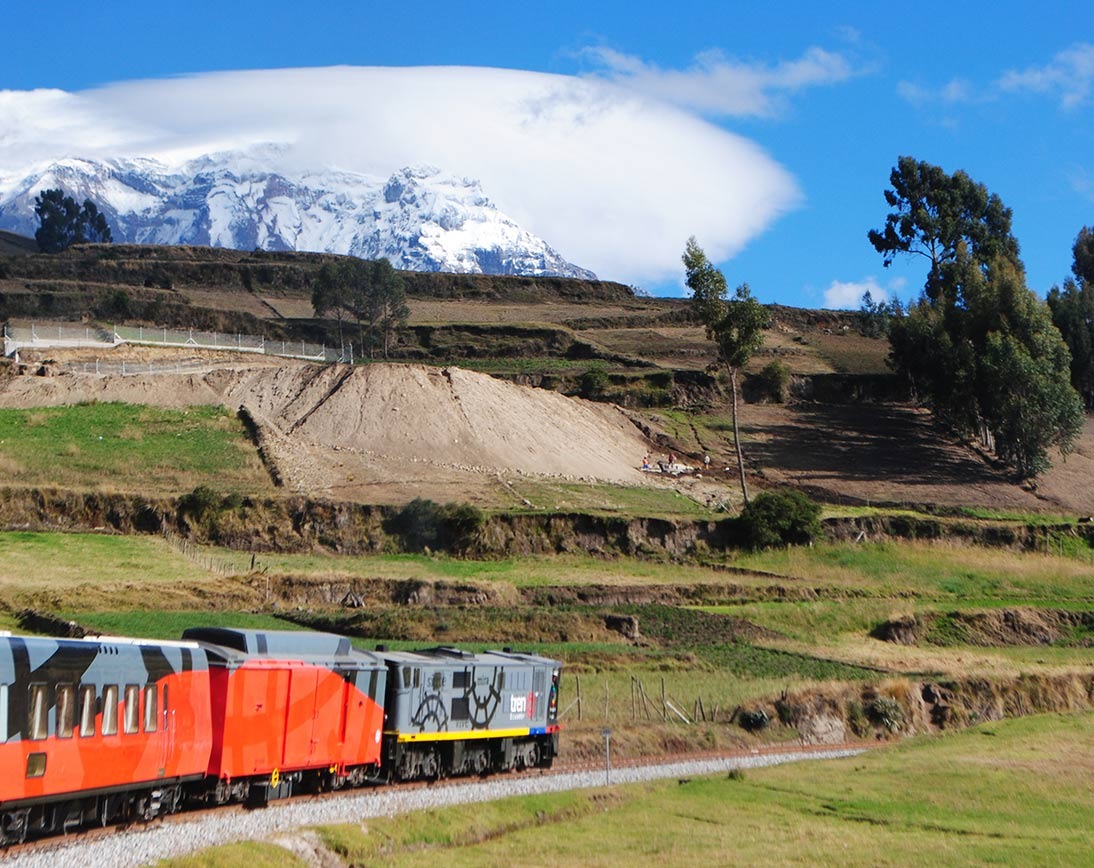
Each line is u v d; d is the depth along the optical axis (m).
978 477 143.38
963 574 110.88
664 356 190.50
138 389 127.81
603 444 141.62
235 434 118.75
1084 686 81.19
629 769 51.97
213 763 36.31
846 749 62.62
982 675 78.50
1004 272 160.25
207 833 32.28
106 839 30.31
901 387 178.38
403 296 197.38
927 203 194.62
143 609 74.69
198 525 96.88
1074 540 121.88
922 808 45.56
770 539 111.25
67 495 96.12
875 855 36.81
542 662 51.84
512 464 126.12
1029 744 63.12
